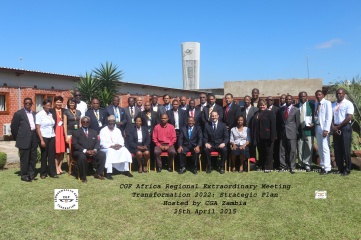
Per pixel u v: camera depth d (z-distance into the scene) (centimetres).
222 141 831
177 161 937
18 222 495
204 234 445
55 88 1738
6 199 603
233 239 429
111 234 449
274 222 485
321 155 792
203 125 884
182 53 4719
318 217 503
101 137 793
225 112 896
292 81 1745
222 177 766
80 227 474
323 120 776
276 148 855
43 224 486
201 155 858
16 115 735
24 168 741
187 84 4716
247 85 1814
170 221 494
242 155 816
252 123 835
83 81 1675
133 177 777
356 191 632
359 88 966
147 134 851
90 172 834
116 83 1798
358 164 821
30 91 1593
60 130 797
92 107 887
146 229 465
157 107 952
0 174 812
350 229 457
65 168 888
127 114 914
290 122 802
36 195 628
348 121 750
